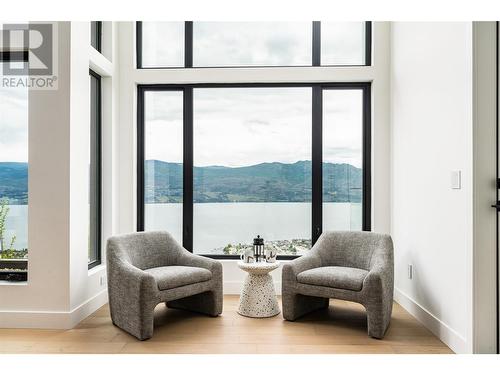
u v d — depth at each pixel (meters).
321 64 4.23
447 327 2.75
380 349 2.67
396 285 3.88
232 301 3.87
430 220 3.07
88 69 3.44
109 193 4.02
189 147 4.29
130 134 4.19
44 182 3.10
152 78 4.18
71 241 3.13
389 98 4.07
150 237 3.55
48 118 3.10
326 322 3.24
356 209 4.27
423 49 3.21
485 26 2.44
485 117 2.43
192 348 2.67
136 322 2.86
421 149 3.25
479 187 2.43
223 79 4.16
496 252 2.42
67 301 3.09
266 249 3.57
